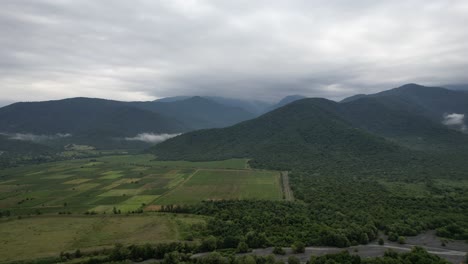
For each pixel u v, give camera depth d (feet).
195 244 490.90
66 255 456.86
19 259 446.19
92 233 544.21
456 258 458.91
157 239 515.50
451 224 570.46
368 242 518.37
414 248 458.50
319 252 473.26
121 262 436.76
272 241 502.79
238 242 493.77
